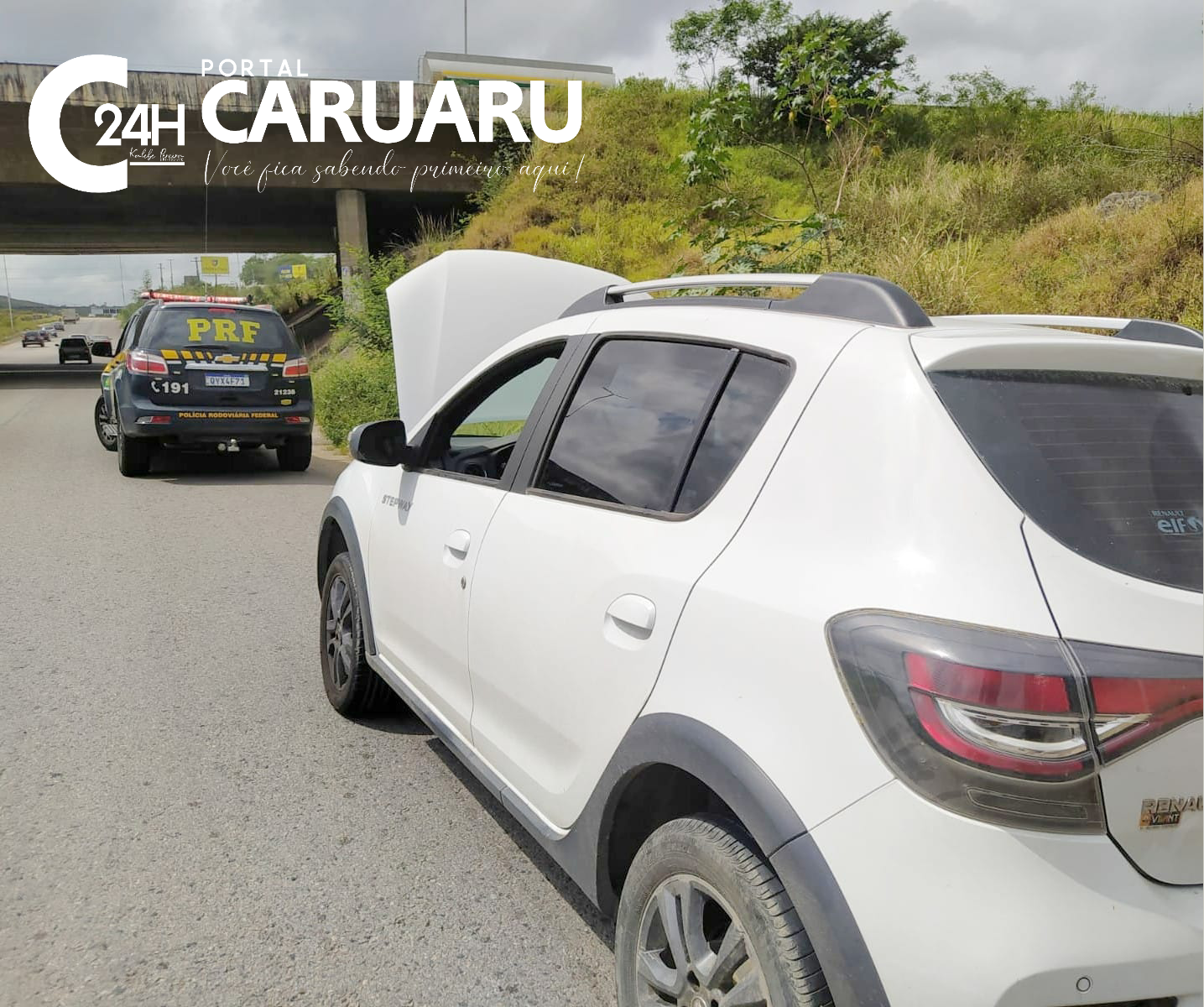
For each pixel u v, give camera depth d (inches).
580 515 101.8
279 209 1445.6
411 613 139.5
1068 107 741.9
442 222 1255.5
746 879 73.1
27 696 182.4
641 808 93.1
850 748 66.8
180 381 429.4
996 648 62.7
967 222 502.6
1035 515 68.4
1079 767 61.2
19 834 132.0
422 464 147.5
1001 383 75.8
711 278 107.0
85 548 305.1
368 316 775.7
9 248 1923.0
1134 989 62.2
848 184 519.2
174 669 198.7
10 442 587.2
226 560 293.4
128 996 100.0
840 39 348.8
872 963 63.9
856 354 80.5
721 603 79.0
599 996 103.0
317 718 175.3
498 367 133.5
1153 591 66.7
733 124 350.0
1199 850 65.1
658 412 98.7
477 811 142.5
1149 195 467.5
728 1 788.0
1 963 104.7
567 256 776.9
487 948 110.6
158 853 128.5
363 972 105.6
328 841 133.1
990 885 61.4
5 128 1139.3
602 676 91.2
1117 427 76.2
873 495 73.0
